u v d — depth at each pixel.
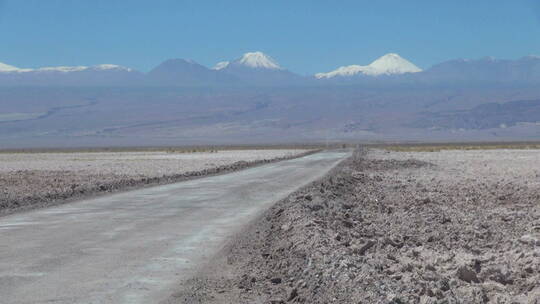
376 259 13.68
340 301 10.54
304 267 13.02
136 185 39.09
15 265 14.20
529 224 20.67
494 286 11.70
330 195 27.97
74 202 28.88
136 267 14.05
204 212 24.59
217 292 11.91
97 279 12.85
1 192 34.41
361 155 85.50
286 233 17.31
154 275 13.27
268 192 33.31
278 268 13.62
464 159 76.75
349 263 12.45
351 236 17.14
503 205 27.05
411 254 14.83
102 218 22.78
